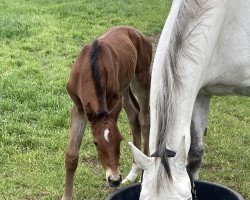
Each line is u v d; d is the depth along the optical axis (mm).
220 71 2467
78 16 6387
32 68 4492
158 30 5938
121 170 3057
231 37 2436
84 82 2547
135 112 3057
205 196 2389
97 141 2385
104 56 2646
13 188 2848
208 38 2230
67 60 4824
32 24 5871
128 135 3494
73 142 2613
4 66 4539
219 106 4035
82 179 2941
